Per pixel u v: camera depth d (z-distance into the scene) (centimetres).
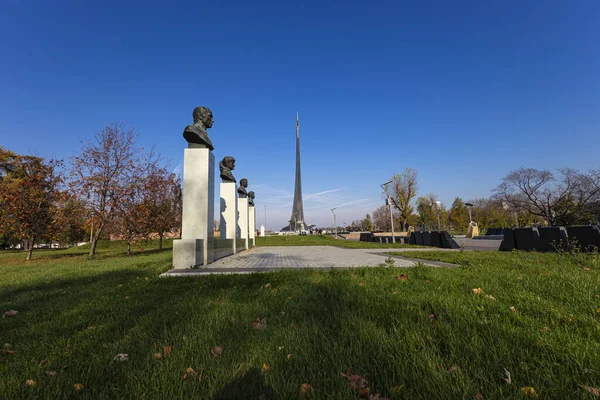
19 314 425
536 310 345
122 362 245
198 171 896
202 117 936
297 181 11444
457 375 204
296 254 1405
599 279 498
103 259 1523
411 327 289
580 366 213
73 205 1689
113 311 396
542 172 3716
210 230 940
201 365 231
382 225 8206
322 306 381
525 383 198
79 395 204
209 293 484
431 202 6906
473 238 3562
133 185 1731
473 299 389
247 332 297
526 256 904
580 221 3450
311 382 205
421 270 632
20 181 1659
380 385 201
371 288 471
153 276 695
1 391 209
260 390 198
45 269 1025
